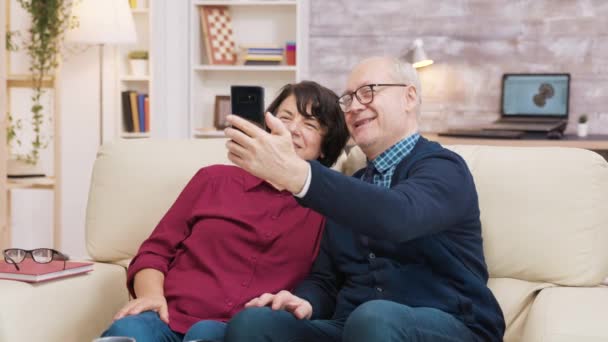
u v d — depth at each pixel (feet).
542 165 6.47
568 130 15.15
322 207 4.93
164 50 15.42
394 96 6.17
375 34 15.62
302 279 6.54
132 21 14.12
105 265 7.04
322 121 6.74
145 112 15.62
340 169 7.25
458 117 15.51
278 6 15.92
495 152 6.71
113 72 15.30
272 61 15.49
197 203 6.76
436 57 15.49
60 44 13.62
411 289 5.80
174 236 6.70
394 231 5.04
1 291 5.88
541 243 6.27
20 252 6.61
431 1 15.42
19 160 13.39
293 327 5.46
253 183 6.66
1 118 10.93
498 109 15.40
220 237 6.46
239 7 16.01
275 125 4.89
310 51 15.84
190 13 15.56
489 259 6.40
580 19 14.99
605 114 15.03
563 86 14.98
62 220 15.25
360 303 5.99
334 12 15.70
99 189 7.39
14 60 14.25
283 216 6.58
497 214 6.42
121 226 7.22
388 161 6.20
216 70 16.20
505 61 15.31
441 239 5.82
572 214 6.27
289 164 4.84
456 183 5.66
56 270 6.35
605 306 5.55
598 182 6.37
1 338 5.65
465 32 15.37
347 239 6.18
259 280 6.42
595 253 6.23
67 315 6.24
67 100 15.15
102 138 15.08
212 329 5.79
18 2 14.02
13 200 15.24
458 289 5.82
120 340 4.24
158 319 6.00
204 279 6.39
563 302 5.65
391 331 5.07
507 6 15.21
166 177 7.30
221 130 15.70
